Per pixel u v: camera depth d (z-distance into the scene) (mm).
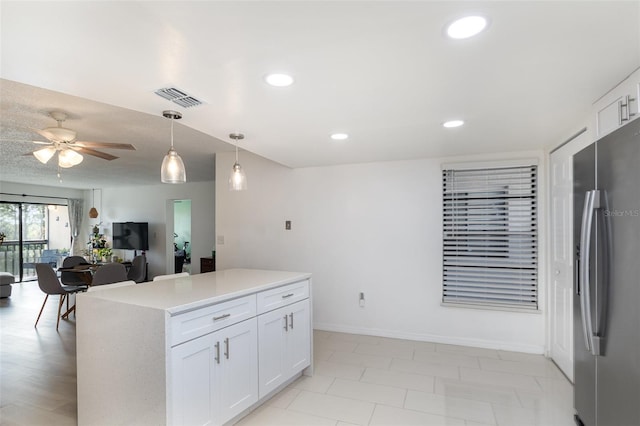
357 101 2100
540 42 1420
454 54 1520
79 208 9258
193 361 1909
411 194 3949
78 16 1191
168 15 1193
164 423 1756
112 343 1987
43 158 3223
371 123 2553
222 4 1134
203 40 1373
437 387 2746
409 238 3957
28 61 1536
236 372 2211
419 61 1582
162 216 8273
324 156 3770
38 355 3500
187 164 5738
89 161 5301
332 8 1170
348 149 3432
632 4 1158
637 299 1450
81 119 3156
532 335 3480
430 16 1229
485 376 2941
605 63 1616
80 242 9281
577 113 2342
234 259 4848
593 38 1389
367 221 4148
